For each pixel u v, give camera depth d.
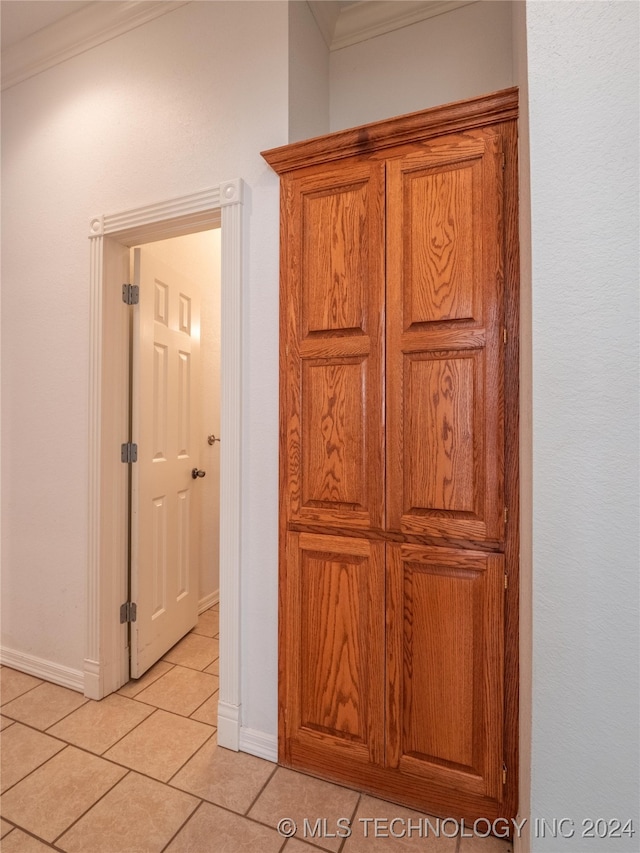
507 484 1.23
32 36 1.98
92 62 1.92
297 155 1.47
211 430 2.88
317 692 1.45
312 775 1.46
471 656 1.27
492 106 1.24
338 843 1.22
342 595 1.42
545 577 0.74
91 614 1.88
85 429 1.93
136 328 2.03
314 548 1.45
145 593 2.05
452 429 1.29
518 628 1.22
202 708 1.81
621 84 0.70
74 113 1.97
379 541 1.37
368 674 1.38
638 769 0.69
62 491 1.99
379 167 1.38
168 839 1.22
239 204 1.58
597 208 0.71
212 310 2.89
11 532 2.13
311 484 1.46
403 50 1.78
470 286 1.28
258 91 1.58
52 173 2.03
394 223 1.36
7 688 1.95
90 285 1.91
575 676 0.72
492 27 1.66
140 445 2.03
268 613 1.54
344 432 1.42
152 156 1.78
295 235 1.49
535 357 0.74
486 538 1.26
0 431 2.16
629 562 0.69
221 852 1.19
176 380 2.35
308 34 1.69
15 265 2.13
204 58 1.68
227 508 1.58
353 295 1.42
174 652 2.27
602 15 0.71
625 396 0.69
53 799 1.35
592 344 0.71
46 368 2.04
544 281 0.73
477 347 1.27
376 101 1.82
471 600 1.27
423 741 1.32
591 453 0.71
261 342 1.56
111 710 1.79
